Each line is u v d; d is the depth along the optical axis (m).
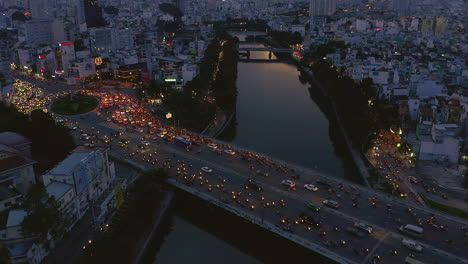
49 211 182.12
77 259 186.12
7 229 181.75
